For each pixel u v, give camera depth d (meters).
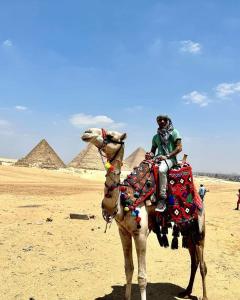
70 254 9.87
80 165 91.88
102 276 8.24
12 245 10.55
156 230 6.75
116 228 13.65
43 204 21.61
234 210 25.39
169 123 7.02
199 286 8.08
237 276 8.92
